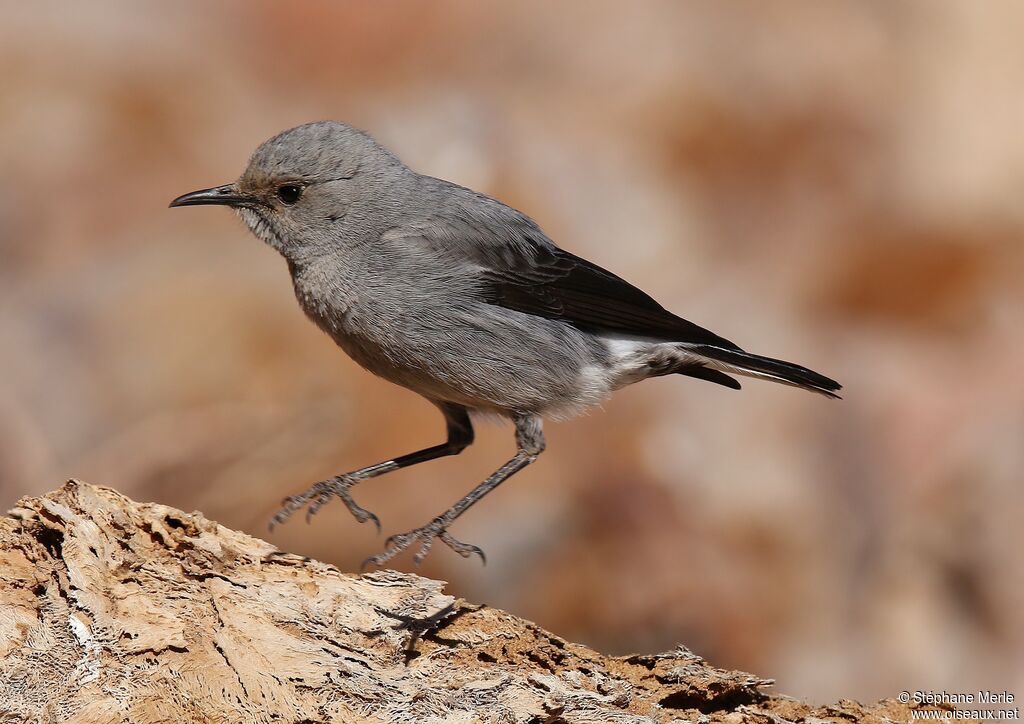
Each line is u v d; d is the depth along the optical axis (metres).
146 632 6.70
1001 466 13.88
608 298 9.48
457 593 12.67
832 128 17.84
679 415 14.14
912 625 13.04
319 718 6.62
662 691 7.36
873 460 14.12
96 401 13.24
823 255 16.62
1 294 14.41
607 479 13.55
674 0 19.09
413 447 13.48
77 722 6.34
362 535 12.84
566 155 16.55
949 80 18.61
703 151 17.52
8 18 17.83
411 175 9.36
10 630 6.63
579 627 12.66
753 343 15.32
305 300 9.13
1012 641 12.96
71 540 6.90
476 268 9.05
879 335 15.71
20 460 12.57
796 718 7.38
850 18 19.20
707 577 13.02
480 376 9.10
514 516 13.14
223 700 6.59
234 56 17.94
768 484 13.70
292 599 7.08
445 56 18.23
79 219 15.55
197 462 12.65
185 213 15.70
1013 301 16.23
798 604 13.11
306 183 8.91
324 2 18.47
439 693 6.77
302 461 12.88
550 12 18.88
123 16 18.17
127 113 16.86
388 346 9.02
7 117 16.56
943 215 17.09
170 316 14.13
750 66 18.38
